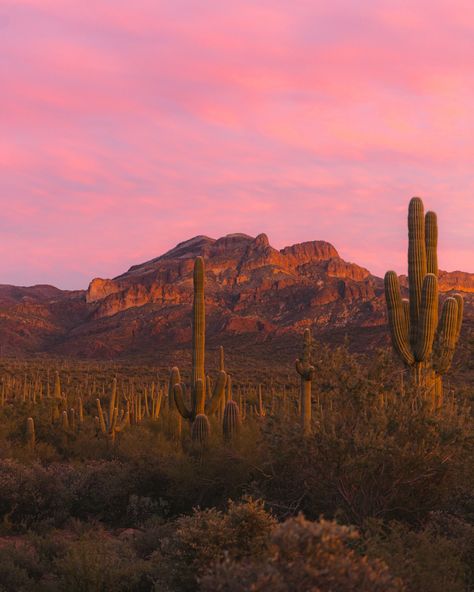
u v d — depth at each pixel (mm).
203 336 21234
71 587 9094
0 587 9398
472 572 7598
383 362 10742
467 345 11953
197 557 8023
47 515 14953
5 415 33562
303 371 12195
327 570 4332
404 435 9891
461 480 9961
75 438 29438
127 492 15344
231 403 18125
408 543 7535
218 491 14328
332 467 9648
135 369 115562
